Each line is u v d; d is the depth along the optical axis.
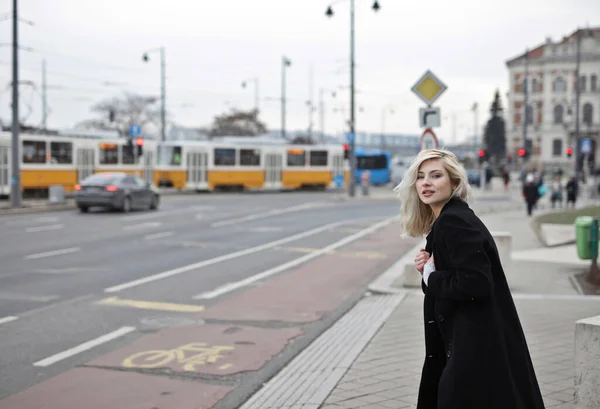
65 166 35.31
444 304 3.23
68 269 12.92
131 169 39.28
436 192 3.44
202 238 18.84
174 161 43.66
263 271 13.09
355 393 5.63
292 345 7.52
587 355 4.46
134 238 18.47
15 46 26.67
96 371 6.48
